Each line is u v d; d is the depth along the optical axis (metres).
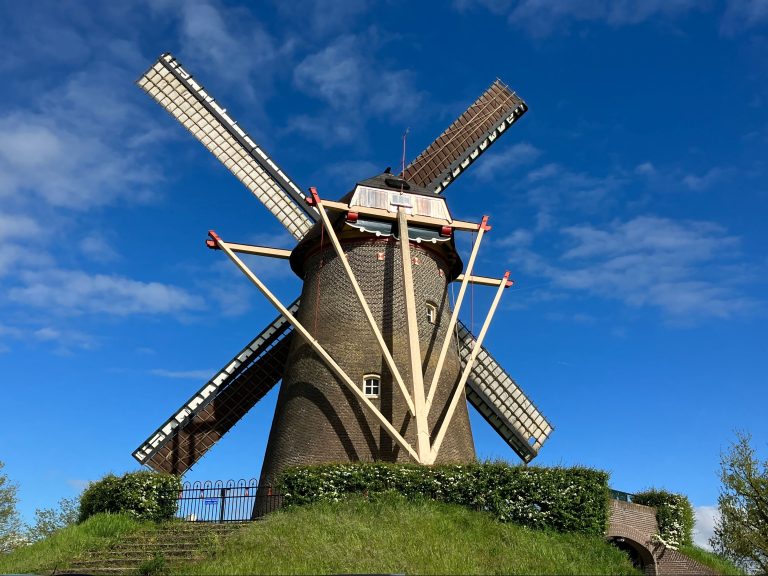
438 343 24.30
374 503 17.92
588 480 18.33
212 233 23.66
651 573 21.59
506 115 30.47
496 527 17.02
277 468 22.56
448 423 21.77
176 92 30.34
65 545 17.83
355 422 22.28
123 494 20.20
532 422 27.89
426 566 14.34
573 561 15.59
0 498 39.25
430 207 24.92
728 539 27.94
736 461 27.91
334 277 24.47
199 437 26.98
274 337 28.23
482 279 26.16
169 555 16.19
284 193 29.89
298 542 15.62
